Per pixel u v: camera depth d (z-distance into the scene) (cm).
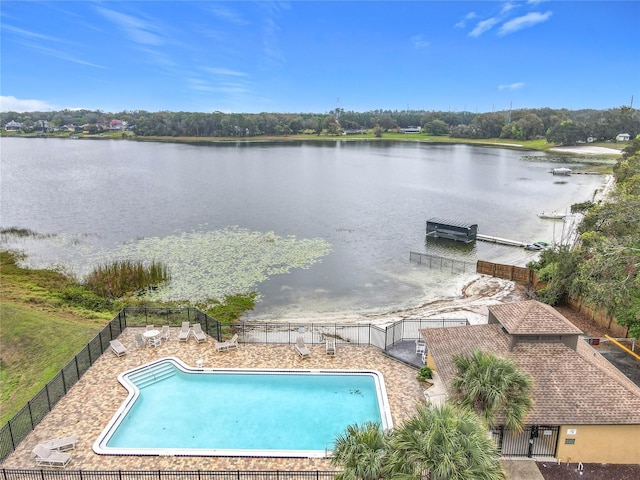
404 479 1279
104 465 1905
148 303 4053
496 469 1349
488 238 6256
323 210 8012
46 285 4384
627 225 3897
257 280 4678
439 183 11225
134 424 2219
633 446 1938
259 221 7106
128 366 2683
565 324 2270
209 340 3036
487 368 1784
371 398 2444
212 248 5653
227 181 11138
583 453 1955
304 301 4191
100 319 3631
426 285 4616
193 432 2167
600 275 3225
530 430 1944
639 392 2064
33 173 12131
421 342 2884
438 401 2302
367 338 3300
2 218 7125
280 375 2620
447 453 1299
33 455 1953
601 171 13025
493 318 2588
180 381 2598
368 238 6300
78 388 2466
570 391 2019
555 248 4828
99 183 10581
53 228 6556
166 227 6644
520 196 9525
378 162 15762
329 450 1998
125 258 5225
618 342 3109
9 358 3011
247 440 2117
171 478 1833
